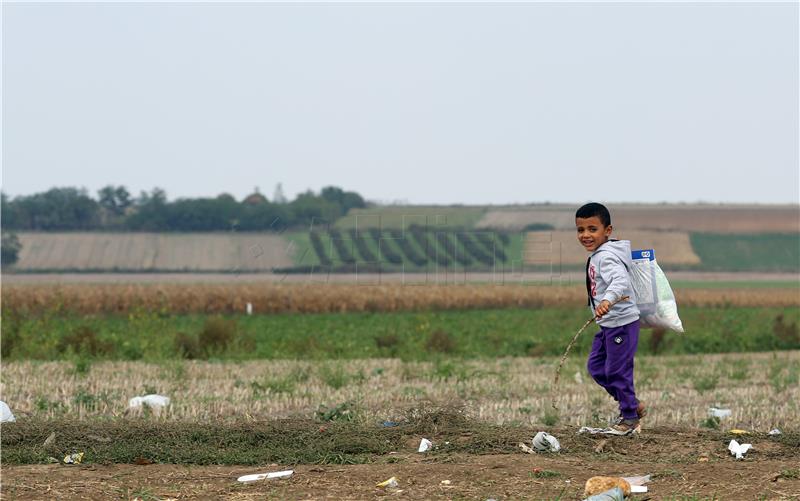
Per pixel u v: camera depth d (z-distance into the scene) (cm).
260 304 11744
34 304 11138
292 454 2002
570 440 2145
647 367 4559
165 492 1644
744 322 8806
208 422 2519
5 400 3002
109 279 18038
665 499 1557
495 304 12488
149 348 5288
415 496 1599
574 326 8438
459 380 3681
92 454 2011
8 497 1598
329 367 4031
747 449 2058
